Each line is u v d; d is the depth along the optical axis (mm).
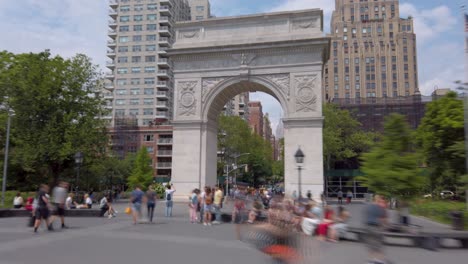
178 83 44625
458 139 39812
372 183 20422
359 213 37406
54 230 21250
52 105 47219
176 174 43062
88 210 29891
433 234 17109
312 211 21453
